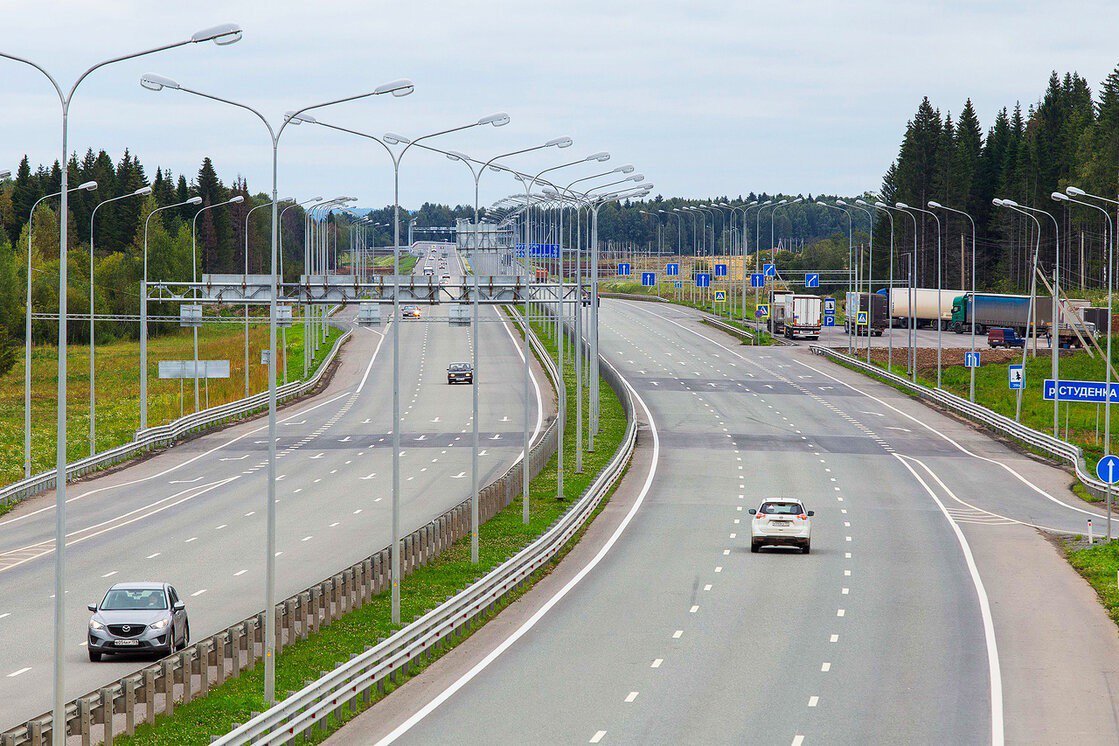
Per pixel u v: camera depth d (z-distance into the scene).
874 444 93.62
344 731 30.27
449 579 50.78
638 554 56.41
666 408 111.44
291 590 48.41
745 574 51.50
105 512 68.81
